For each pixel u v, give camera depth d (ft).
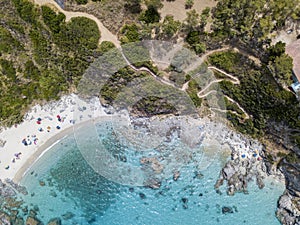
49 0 154.81
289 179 152.56
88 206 158.10
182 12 149.28
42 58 167.12
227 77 155.22
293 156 149.48
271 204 153.89
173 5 150.10
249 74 149.07
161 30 148.56
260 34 141.28
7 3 155.94
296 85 137.90
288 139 149.79
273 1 137.69
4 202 158.81
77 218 155.74
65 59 163.94
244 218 152.35
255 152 159.12
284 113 145.28
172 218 153.89
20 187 161.27
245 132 160.97
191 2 147.54
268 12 140.56
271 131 153.89
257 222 151.74
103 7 152.05
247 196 155.12
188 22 146.10
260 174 157.38
